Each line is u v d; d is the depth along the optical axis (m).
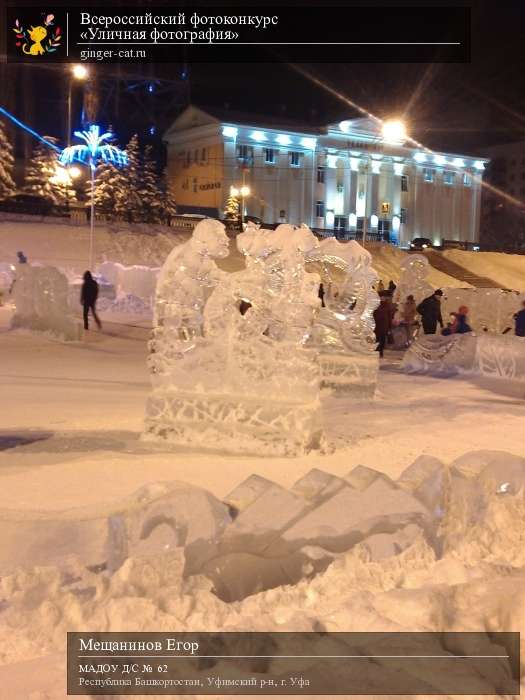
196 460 7.32
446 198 85.00
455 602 3.89
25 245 43.28
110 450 7.58
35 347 18.08
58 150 55.81
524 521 5.17
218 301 8.10
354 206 78.75
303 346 8.10
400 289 24.94
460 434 9.38
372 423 9.96
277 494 4.23
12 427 8.59
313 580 4.12
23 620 3.41
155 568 3.79
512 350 15.43
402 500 4.62
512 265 59.75
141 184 55.41
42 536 3.95
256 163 72.94
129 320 26.02
